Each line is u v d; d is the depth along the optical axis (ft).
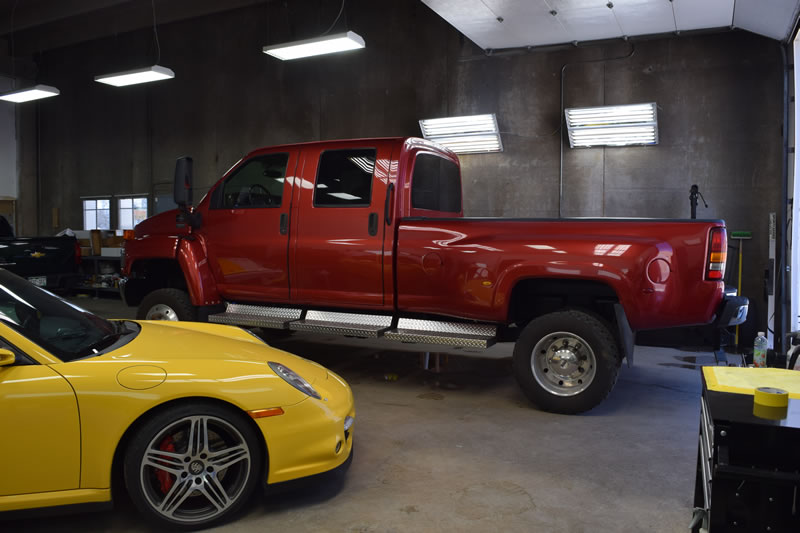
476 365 18.92
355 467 10.02
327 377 9.24
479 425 12.50
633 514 8.39
